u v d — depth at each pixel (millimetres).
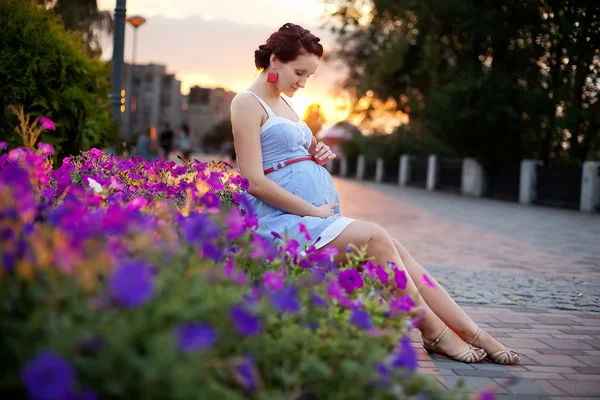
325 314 2039
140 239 1712
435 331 3301
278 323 1890
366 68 30406
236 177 3283
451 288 5738
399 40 26953
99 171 3590
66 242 1562
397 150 33594
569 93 21391
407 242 9328
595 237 10938
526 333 4184
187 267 1776
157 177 3744
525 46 22922
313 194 3377
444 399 1806
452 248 8820
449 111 22719
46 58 5414
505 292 5621
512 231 11547
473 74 22875
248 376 1518
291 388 1717
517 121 22219
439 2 22656
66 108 5562
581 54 21016
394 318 2164
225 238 2195
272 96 3463
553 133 22609
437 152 31594
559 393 2945
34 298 1461
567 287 5988
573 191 19406
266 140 3391
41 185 2721
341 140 40844
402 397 1744
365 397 1670
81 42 6082
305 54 3336
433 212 15508
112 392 1304
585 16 21375
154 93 96188
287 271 2283
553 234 11258
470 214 15430
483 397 1790
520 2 21750
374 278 2398
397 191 25484
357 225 3088
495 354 3359
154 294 1473
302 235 3117
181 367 1320
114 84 9766
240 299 1793
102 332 1345
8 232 1596
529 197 21312
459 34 24125
